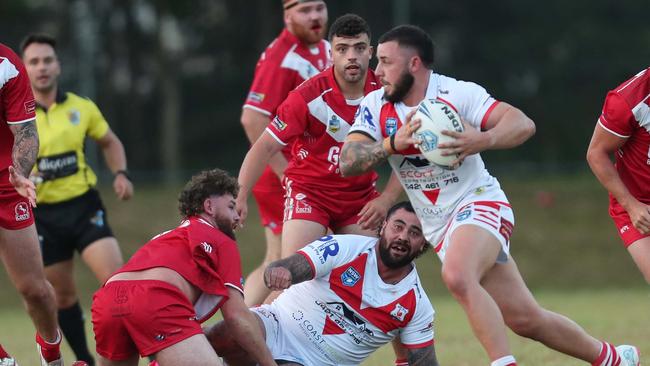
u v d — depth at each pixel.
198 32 123.31
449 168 21.59
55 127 33.09
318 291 22.59
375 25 108.94
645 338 34.06
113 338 21.14
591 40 123.69
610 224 88.06
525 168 105.19
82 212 33.00
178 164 113.56
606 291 73.38
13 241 24.84
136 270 21.14
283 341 22.73
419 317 22.72
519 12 128.50
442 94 21.92
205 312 21.56
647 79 23.12
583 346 23.20
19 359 33.72
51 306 25.88
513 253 83.62
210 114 120.88
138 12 119.25
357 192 28.02
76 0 115.56
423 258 81.62
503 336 20.70
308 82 27.28
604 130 23.53
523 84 122.31
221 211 22.03
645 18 127.94
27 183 22.61
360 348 22.98
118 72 118.62
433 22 129.38
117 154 35.16
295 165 28.12
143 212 87.31
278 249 31.64
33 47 33.25
